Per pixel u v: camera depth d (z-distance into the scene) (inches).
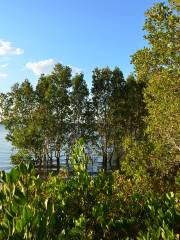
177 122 904.9
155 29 671.1
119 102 2925.7
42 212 155.5
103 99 2947.8
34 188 193.5
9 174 166.1
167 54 673.6
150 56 783.1
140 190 447.2
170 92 863.1
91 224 213.5
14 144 2388.0
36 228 143.4
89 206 224.5
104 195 251.0
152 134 976.9
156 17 662.5
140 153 915.4
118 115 2935.5
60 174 313.9
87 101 2896.2
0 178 167.2
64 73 2807.6
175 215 200.2
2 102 2731.3
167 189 479.8
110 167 2847.0
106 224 206.4
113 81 2960.1
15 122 2726.4
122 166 939.3
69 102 2765.7
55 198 221.9
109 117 2947.8
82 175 229.1
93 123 2856.8
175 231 196.2
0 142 5954.7
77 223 191.8
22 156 2310.5
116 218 230.5
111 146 2957.7
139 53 791.7
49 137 2667.3
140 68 818.2
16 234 138.7
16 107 2748.5
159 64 756.6
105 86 2940.5
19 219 141.8
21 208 150.6
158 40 671.1
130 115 2933.1
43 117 2682.1
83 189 226.8
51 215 158.2
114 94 2940.5
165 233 169.0
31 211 142.7
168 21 663.1
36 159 2368.4
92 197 226.7
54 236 168.6
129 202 248.1
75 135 2763.3
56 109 2733.8
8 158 3543.3
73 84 2896.2
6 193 164.2
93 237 208.5
